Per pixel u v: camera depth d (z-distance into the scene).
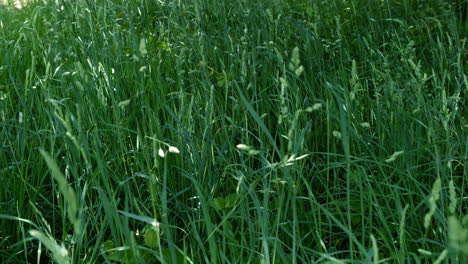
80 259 2.20
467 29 4.62
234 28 4.65
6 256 2.42
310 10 4.57
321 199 2.79
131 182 2.79
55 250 1.35
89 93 3.04
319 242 2.15
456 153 2.81
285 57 3.93
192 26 4.67
